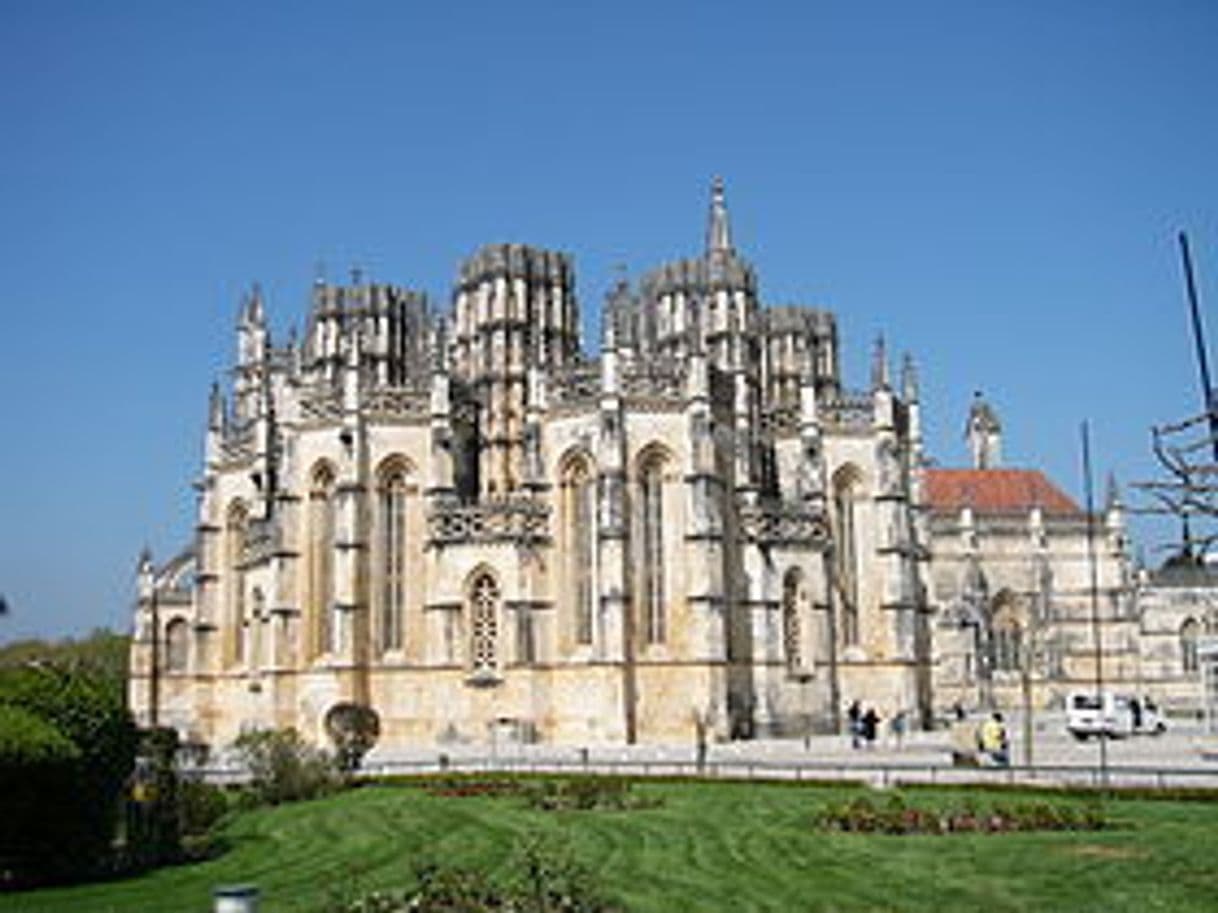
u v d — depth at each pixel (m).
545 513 86.50
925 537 101.19
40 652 128.88
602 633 82.69
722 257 109.94
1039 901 28.73
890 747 76.94
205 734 100.69
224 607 102.50
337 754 65.75
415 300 115.81
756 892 30.80
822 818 41.81
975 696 125.00
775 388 115.44
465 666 84.56
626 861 36.19
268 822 48.44
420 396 90.88
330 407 90.75
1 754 32.44
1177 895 28.84
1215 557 41.47
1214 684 87.00
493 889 29.55
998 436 166.50
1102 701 83.88
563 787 53.28
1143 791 45.38
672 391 87.38
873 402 99.06
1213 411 36.66
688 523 85.44
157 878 35.59
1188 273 37.09
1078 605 129.50
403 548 88.69
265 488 97.94
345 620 85.44
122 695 39.44
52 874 35.19
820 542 91.44
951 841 37.56
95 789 35.78
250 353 130.75
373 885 33.50
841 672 93.88
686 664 83.94
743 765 61.50
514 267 102.88
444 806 51.06
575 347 105.19
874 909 28.36
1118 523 131.25
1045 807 41.09
